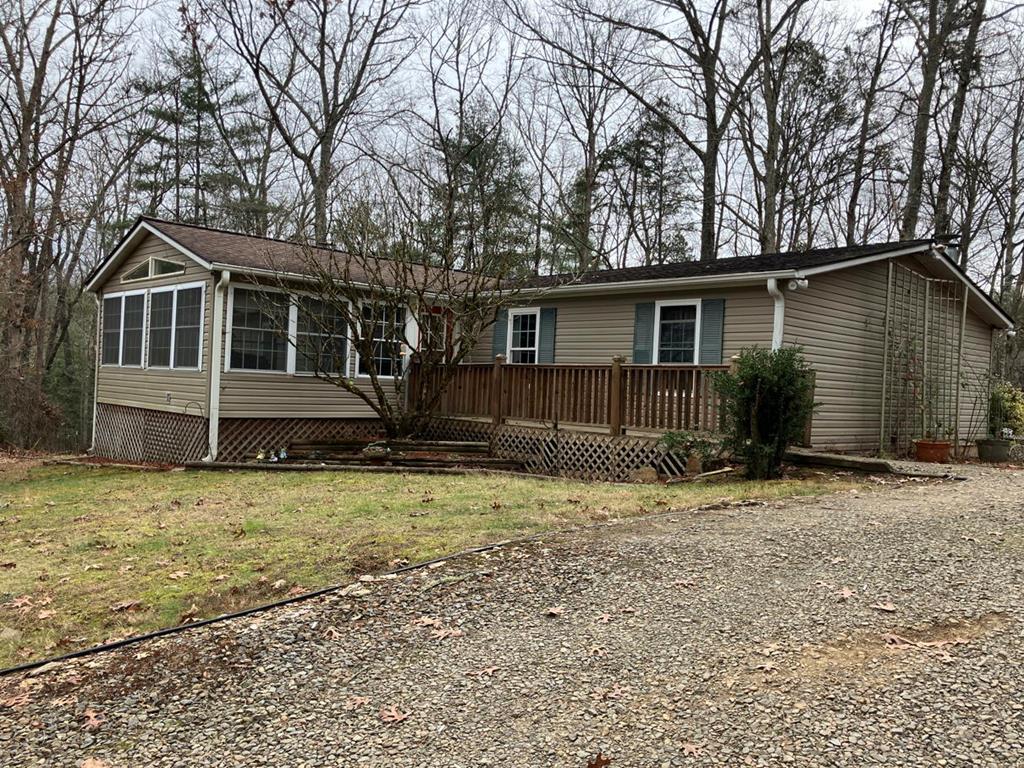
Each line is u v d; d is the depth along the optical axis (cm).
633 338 1238
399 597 451
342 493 840
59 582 525
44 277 2184
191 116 2833
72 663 375
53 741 303
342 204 1301
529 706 318
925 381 1294
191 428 1216
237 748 294
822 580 463
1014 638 367
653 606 428
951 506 693
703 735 289
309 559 545
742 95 2291
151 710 326
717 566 496
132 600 475
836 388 1145
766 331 1052
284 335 1155
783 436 859
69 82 2128
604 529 603
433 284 1283
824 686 323
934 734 283
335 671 358
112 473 1141
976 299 1426
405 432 1210
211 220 2880
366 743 294
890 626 388
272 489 891
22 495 950
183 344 1244
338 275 1188
